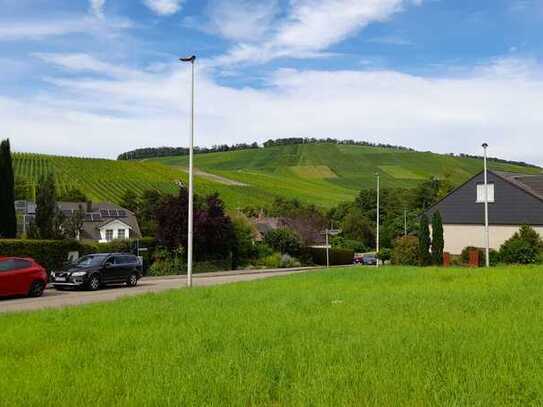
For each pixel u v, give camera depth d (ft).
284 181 450.71
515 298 47.01
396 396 20.12
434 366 23.70
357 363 24.80
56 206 139.74
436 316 37.99
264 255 200.95
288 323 36.81
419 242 156.87
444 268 97.25
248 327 35.63
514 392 20.24
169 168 404.57
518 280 64.13
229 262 176.65
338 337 31.37
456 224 184.75
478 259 151.33
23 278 79.41
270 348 28.99
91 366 26.18
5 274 77.00
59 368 25.84
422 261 155.63
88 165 359.87
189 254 89.45
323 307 45.68
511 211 172.86
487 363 24.02
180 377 23.36
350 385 21.63
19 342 33.32
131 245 140.67
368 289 60.23
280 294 58.08
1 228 121.90
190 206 91.09
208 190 362.94
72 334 35.83
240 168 509.35
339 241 302.66
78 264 96.37
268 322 37.42
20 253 105.29
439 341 28.91
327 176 480.64
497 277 69.36
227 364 25.34
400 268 101.09
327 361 25.57
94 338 34.68
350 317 38.73
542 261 136.36
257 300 53.06
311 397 20.30
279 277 93.76
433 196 349.61
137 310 47.98
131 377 23.81
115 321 41.37
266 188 405.39
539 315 37.06
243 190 383.45
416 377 22.04
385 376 22.38
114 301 58.65
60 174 331.36
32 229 132.16
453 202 186.19
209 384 22.25
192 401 20.24
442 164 488.85
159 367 25.38
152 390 21.61
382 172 479.00
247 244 191.31
